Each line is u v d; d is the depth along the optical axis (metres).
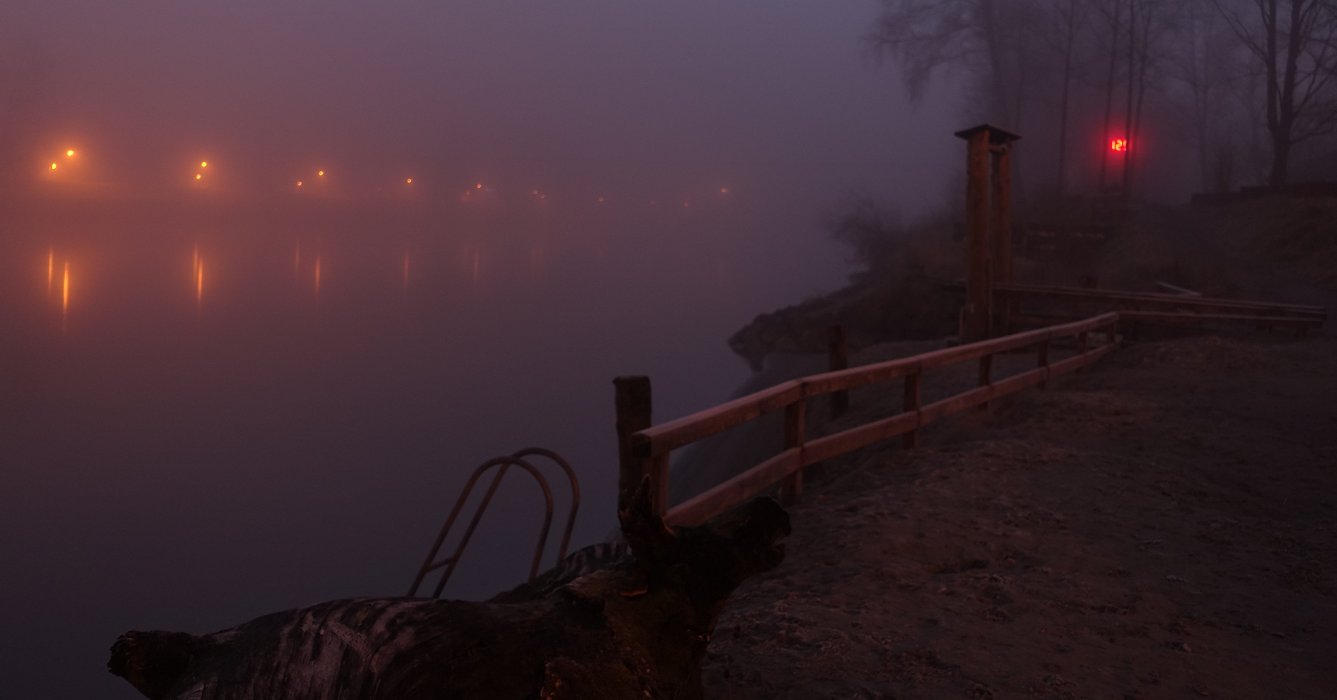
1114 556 5.66
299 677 1.91
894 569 5.32
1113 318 14.88
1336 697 3.88
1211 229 38.41
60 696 14.32
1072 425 9.66
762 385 24.22
